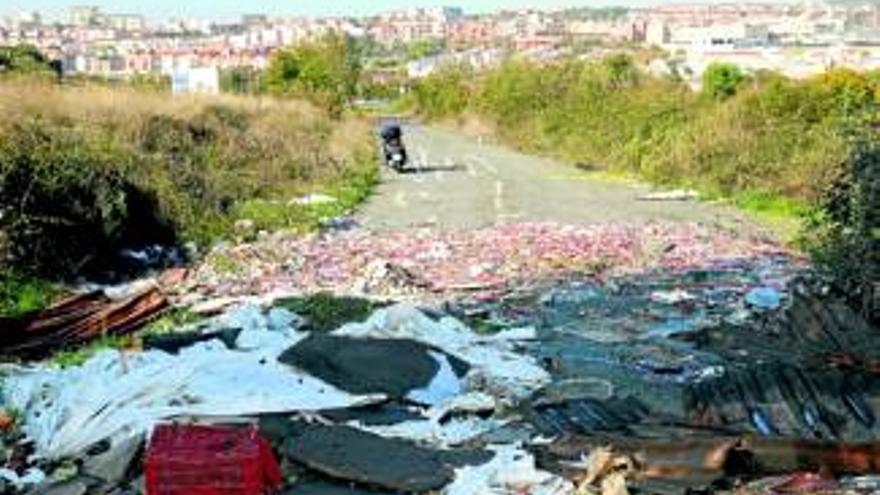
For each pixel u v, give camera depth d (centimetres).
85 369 1220
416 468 992
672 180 3422
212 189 2741
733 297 1703
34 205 1894
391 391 1166
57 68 5112
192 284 1900
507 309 1653
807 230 2053
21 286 1762
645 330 1520
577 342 1456
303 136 4019
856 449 979
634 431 1084
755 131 3259
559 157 4588
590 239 2280
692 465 965
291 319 1519
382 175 3850
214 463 918
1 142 1992
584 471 971
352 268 2003
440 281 1866
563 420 1121
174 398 1116
